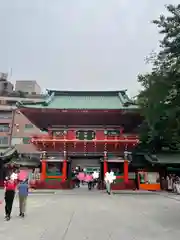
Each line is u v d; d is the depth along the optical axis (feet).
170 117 54.70
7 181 50.55
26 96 257.14
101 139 136.56
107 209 63.77
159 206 69.56
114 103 148.46
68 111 131.85
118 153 136.36
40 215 54.19
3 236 35.04
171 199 88.38
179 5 58.08
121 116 134.41
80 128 139.44
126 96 151.33
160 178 132.77
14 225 43.09
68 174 141.18
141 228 40.88
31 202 79.15
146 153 144.05
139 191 121.49
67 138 137.69
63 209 63.77
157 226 42.52
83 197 95.40
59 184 131.44
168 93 53.88
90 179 134.51
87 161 194.80
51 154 136.77
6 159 153.58
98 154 137.28
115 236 35.37
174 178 124.06
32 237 34.50
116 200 85.15
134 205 71.82
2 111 226.99
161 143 139.64
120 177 133.80
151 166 139.13
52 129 139.64
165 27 59.06
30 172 141.69
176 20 58.18
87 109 130.72
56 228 40.73
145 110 62.08
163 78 54.70
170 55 58.90
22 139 220.84
